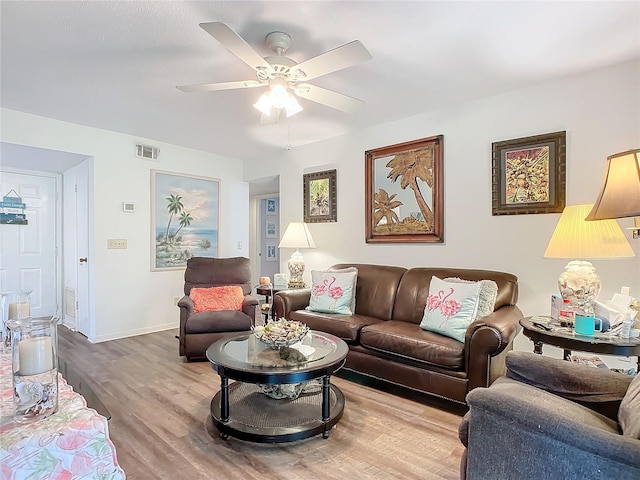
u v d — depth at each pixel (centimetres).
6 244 448
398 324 294
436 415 237
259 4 184
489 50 230
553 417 110
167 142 451
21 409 88
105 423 87
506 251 301
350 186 411
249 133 412
